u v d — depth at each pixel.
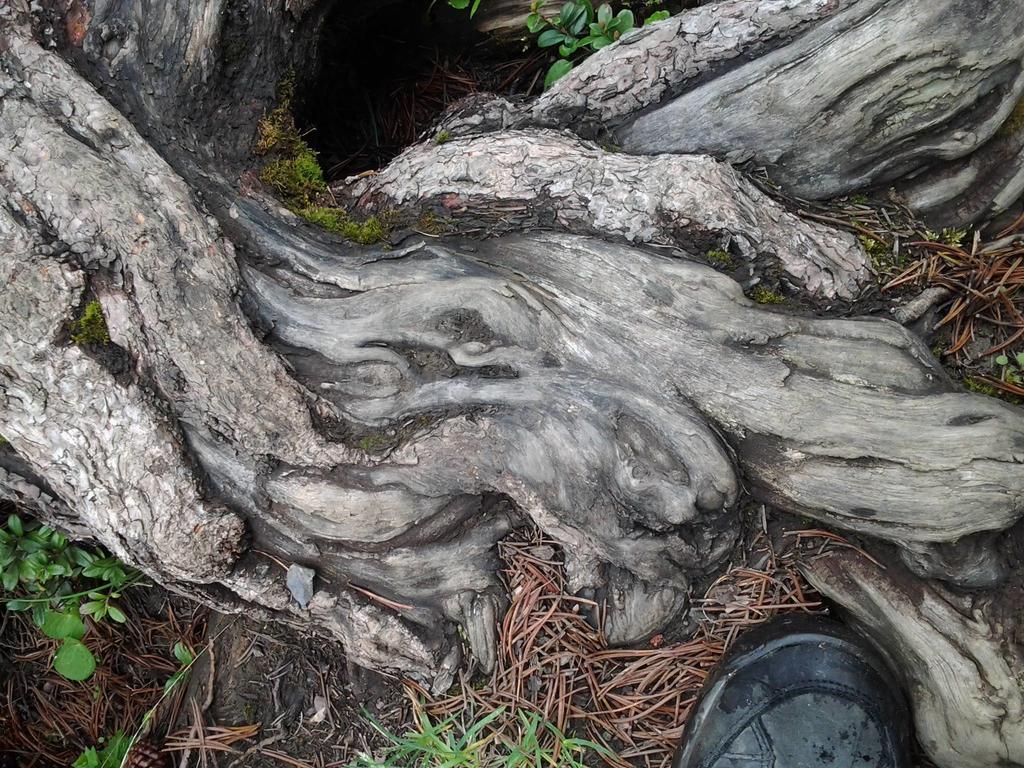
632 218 0.44
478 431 0.43
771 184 0.47
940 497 0.41
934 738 0.44
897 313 0.45
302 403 0.43
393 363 0.44
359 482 0.44
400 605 0.47
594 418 0.43
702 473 0.42
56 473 0.42
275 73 0.47
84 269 0.41
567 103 0.47
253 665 0.51
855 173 0.46
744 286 0.44
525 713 0.47
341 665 0.50
